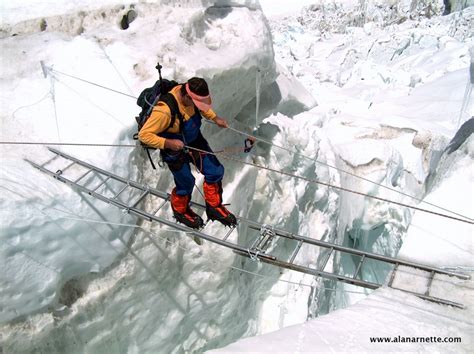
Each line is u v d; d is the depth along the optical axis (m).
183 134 3.52
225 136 6.04
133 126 4.32
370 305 3.47
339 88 17.14
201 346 5.80
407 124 10.36
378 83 16.66
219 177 3.78
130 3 5.27
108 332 4.57
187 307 5.34
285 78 10.01
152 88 3.49
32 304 3.78
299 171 7.39
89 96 4.38
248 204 6.16
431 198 4.53
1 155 3.81
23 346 3.84
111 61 4.68
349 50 20.30
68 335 4.20
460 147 5.35
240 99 6.16
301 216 7.62
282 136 6.97
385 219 9.34
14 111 4.17
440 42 19.31
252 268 6.35
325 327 3.16
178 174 3.64
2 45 4.66
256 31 5.89
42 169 3.83
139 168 4.53
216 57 5.29
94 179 4.00
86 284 4.28
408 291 3.63
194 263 5.21
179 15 5.21
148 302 4.87
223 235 5.37
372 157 9.14
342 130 10.56
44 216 3.64
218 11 5.85
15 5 5.20
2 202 3.44
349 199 9.15
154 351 5.23
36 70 4.55
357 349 2.94
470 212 4.30
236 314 6.07
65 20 5.12
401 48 19.69
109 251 4.21
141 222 4.55
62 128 4.16
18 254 3.55
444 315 3.37
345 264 9.62
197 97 3.32
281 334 3.09
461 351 3.00
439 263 3.93
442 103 12.88
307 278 7.35
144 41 4.98
